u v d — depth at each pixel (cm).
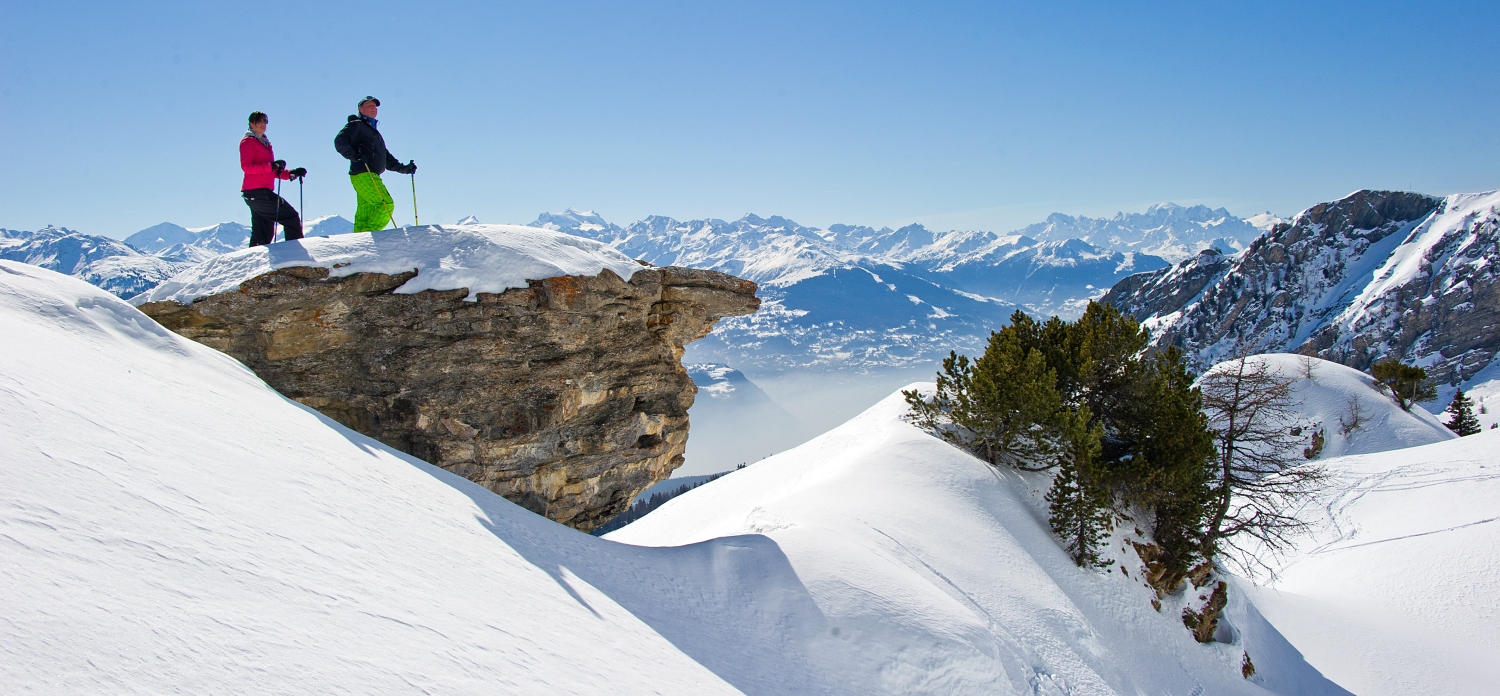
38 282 1048
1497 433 6141
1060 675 1859
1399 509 5306
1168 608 2814
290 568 591
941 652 1446
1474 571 4128
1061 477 2794
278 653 458
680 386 2083
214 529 582
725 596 1356
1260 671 3012
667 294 1938
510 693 591
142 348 1059
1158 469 2798
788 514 2173
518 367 1700
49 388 680
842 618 1420
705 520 3506
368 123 1659
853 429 3944
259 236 1609
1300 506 5784
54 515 467
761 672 1128
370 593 633
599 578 1155
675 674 910
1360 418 8425
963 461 2928
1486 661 3366
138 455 638
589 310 1700
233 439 841
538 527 1252
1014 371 3034
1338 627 3744
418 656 562
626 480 2038
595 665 775
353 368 1577
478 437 1673
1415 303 19388
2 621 345
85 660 353
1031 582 2255
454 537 959
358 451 1120
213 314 1419
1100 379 3291
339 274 1505
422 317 1570
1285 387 3123
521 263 1623
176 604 449
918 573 1934
